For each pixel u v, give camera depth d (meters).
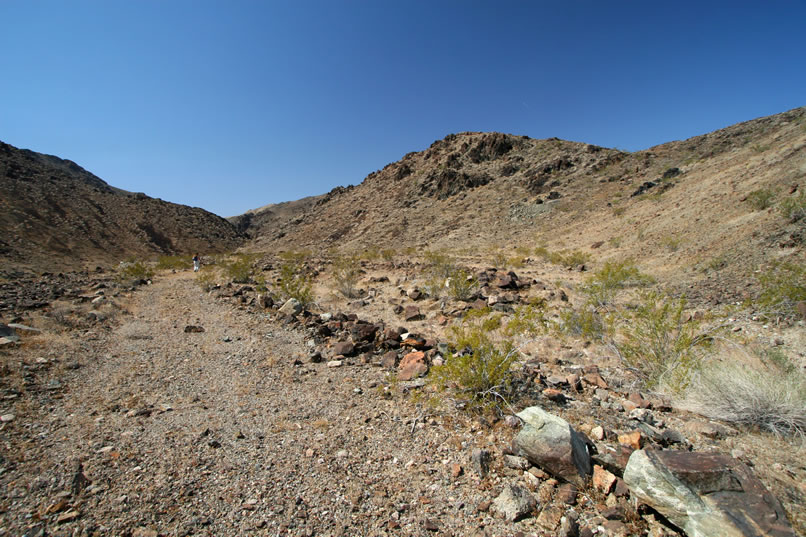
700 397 4.53
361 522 2.88
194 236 68.56
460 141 87.00
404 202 68.56
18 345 6.88
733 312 7.76
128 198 72.06
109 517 2.84
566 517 2.74
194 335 8.62
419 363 6.02
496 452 3.72
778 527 2.36
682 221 20.03
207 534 2.73
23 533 2.64
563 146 64.94
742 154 30.16
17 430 4.09
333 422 4.51
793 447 3.62
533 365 6.24
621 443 3.70
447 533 2.76
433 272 16.09
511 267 20.41
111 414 4.66
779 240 11.77
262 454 3.80
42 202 49.84
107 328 8.92
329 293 14.08
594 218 34.44
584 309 8.20
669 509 2.63
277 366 6.55
